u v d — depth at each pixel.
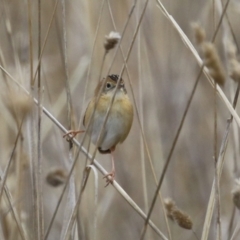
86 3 10.95
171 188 11.13
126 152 11.44
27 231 7.87
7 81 7.06
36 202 6.84
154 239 9.94
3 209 7.94
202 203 11.17
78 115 10.61
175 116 11.69
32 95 6.77
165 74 11.50
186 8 11.74
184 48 11.66
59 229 10.41
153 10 11.30
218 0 9.20
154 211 10.62
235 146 8.74
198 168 11.55
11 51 9.03
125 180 11.24
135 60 11.32
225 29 8.84
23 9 10.09
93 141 8.44
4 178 6.84
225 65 10.15
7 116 9.33
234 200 6.01
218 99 11.96
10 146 9.35
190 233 10.34
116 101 8.29
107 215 10.81
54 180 8.47
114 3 11.31
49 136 10.78
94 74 10.98
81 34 11.55
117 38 6.41
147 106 11.12
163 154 11.43
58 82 11.58
